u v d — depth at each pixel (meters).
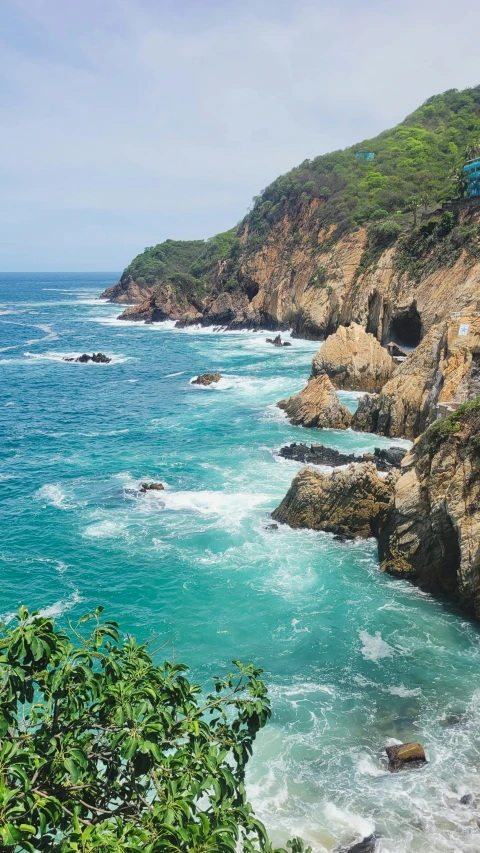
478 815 15.98
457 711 19.89
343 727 19.31
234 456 45.81
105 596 27.19
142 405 63.75
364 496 31.41
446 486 26.20
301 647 23.44
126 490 39.59
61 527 34.12
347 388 62.66
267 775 17.42
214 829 7.69
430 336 47.62
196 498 37.88
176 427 54.47
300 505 33.22
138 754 8.70
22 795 7.62
